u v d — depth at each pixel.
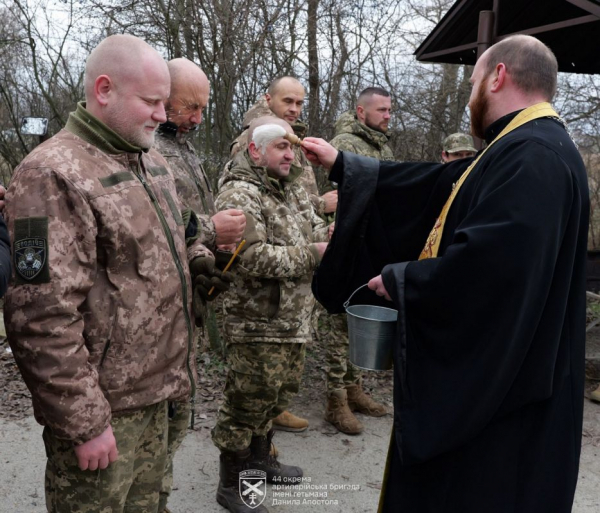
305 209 3.02
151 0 5.32
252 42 5.37
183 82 2.89
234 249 2.54
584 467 3.44
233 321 2.74
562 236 1.82
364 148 4.28
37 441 3.42
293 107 3.96
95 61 1.85
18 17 6.09
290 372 2.93
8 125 6.76
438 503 1.91
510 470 1.85
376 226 2.38
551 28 4.38
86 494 1.81
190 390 2.03
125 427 1.84
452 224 2.02
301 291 2.78
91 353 1.77
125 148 1.87
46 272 1.64
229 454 2.87
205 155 5.41
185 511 2.87
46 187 1.68
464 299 1.76
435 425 1.81
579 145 8.18
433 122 7.79
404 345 1.86
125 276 1.80
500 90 2.03
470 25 5.13
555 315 1.85
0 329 4.84
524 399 1.84
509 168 1.80
